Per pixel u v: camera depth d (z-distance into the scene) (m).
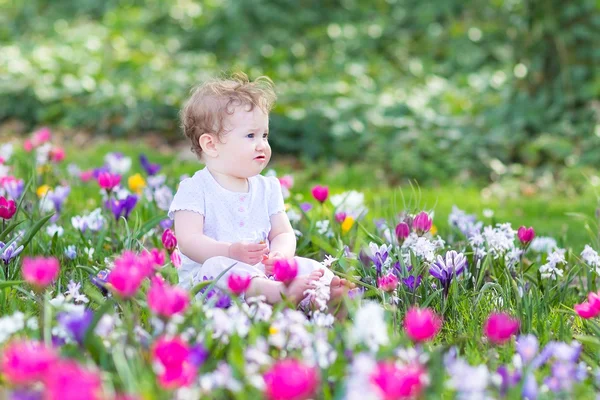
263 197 3.85
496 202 7.19
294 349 2.75
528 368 2.47
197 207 3.67
